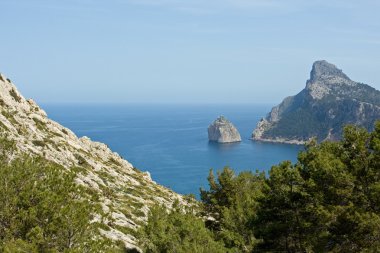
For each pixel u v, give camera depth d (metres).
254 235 34.72
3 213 19.19
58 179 22.03
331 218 27.97
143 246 29.86
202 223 31.41
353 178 28.23
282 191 33.12
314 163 30.73
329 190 29.03
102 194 48.25
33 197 20.17
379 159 27.81
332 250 29.39
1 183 20.44
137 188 61.91
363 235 27.86
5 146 26.16
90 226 20.48
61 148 59.25
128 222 41.00
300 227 32.69
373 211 28.20
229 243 33.59
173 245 26.50
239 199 41.59
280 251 34.31
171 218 30.41
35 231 18.20
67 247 19.17
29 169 22.14
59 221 19.23
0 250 17.39
